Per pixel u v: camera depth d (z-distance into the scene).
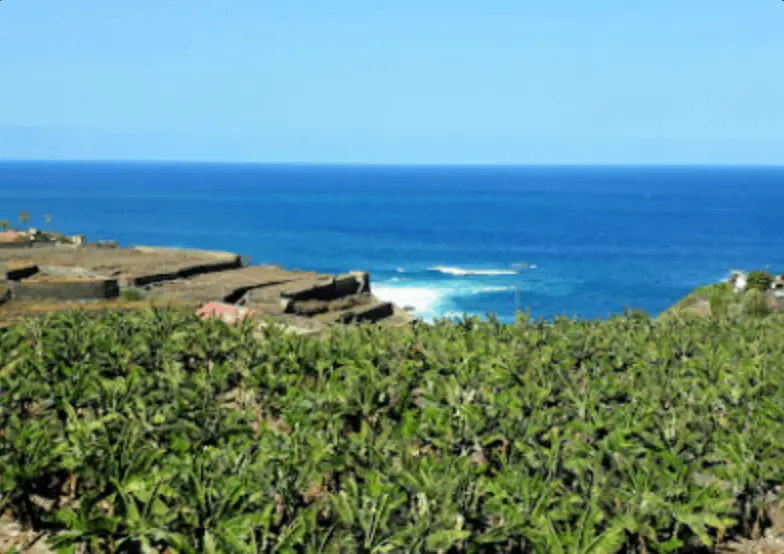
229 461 26.16
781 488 31.92
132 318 49.00
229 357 42.12
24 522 29.08
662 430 30.78
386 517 22.86
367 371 36.34
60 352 39.94
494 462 32.16
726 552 29.09
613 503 26.12
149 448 26.69
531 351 44.19
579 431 31.00
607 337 46.84
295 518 24.11
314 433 30.11
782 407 34.50
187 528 22.89
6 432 30.69
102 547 23.69
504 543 25.12
